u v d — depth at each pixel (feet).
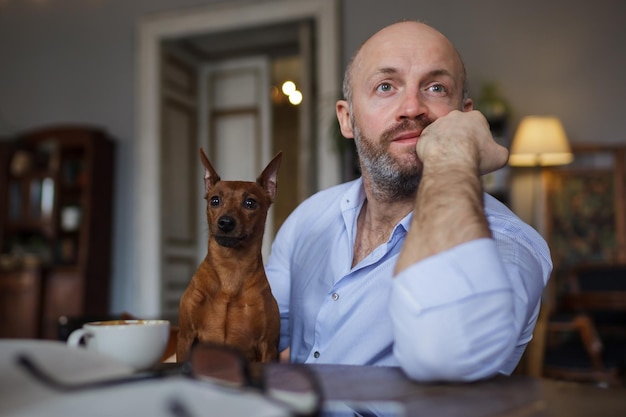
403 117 3.33
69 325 4.19
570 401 1.80
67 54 19.49
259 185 3.52
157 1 18.45
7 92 20.08
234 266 3.21
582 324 10.41
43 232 18.60
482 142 2.51
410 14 16.14
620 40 15.11
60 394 1.50
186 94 19.47
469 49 15.84
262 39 18.54
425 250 2.17
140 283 17.49
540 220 15.37
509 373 3.01
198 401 1.45
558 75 15.35
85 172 17.38
